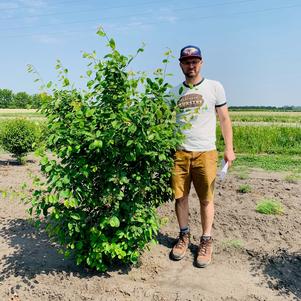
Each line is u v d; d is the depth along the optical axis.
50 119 3.46
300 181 7.96
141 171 3.54
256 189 6.98
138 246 3.70
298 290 3.50
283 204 5.90
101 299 3.29
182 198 4.10
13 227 5.07
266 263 4.02
